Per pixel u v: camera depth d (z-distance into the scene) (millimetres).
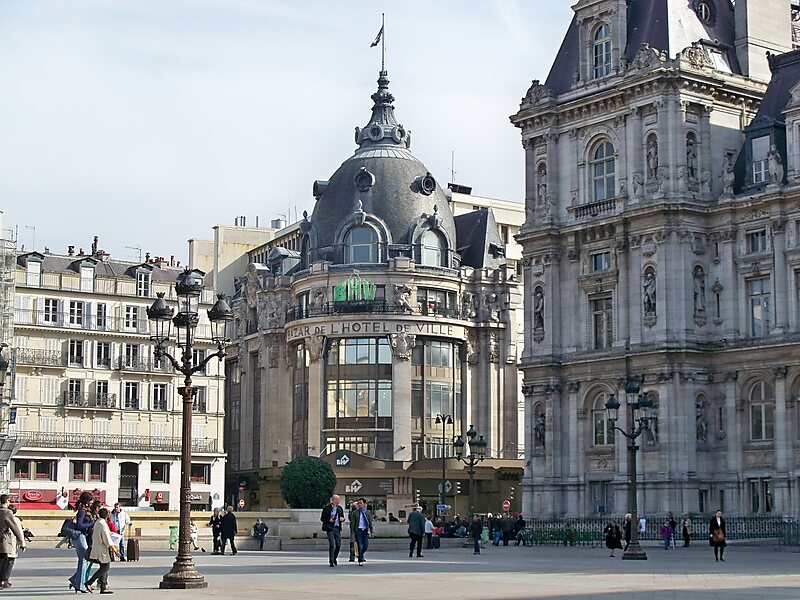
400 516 110250
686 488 75188
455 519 92188
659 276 76688
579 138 82938
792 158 74750
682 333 76062
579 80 83562
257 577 41906
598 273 80625
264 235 152000
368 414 113562
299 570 46500
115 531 51531
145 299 116500
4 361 48531
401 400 113375
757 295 75875
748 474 74875
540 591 34562
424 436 114562
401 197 118750
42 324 111312
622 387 78500
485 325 118750
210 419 118562
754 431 75250
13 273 108312
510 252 143375
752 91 80312
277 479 118875
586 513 80438
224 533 62781
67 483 109875
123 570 46500
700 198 77750
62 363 111375
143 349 115812
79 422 111562
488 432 117875
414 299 115250
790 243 73938
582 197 82438
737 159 79562
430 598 31922
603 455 79750
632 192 78688
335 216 119375
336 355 115500
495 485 114500
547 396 82750
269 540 69625
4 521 34625
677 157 77125
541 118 84500
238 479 127438
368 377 114188
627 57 81812
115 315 115125
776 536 70250
